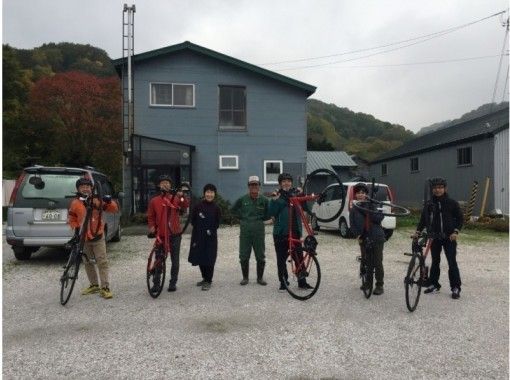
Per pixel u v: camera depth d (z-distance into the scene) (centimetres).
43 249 915
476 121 2356
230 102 1628
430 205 553
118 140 2706
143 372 327
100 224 541
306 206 579
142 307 496
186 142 1584
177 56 1584
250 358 353
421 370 332
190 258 579
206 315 466
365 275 548
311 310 486
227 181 1609
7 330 419
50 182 743
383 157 2850
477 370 332
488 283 629
